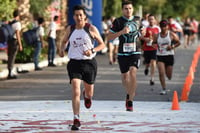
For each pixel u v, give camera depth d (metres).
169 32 25.88
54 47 41.56
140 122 18.05
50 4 48.66
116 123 17.84
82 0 53.34
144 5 79.38
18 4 42.97
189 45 80.12
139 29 20.42
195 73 37.06
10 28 32.44
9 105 22.34
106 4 67.69
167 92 26.69
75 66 17.17
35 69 38.56
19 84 30.34
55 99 24.36
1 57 43.75
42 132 16.36
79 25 17.22
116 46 44.22
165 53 25.84
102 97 24.83
